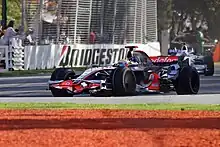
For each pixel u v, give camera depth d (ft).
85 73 155.84
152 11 360.89
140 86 156.35
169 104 131.13
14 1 440.45
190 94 161.99
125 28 337.93
